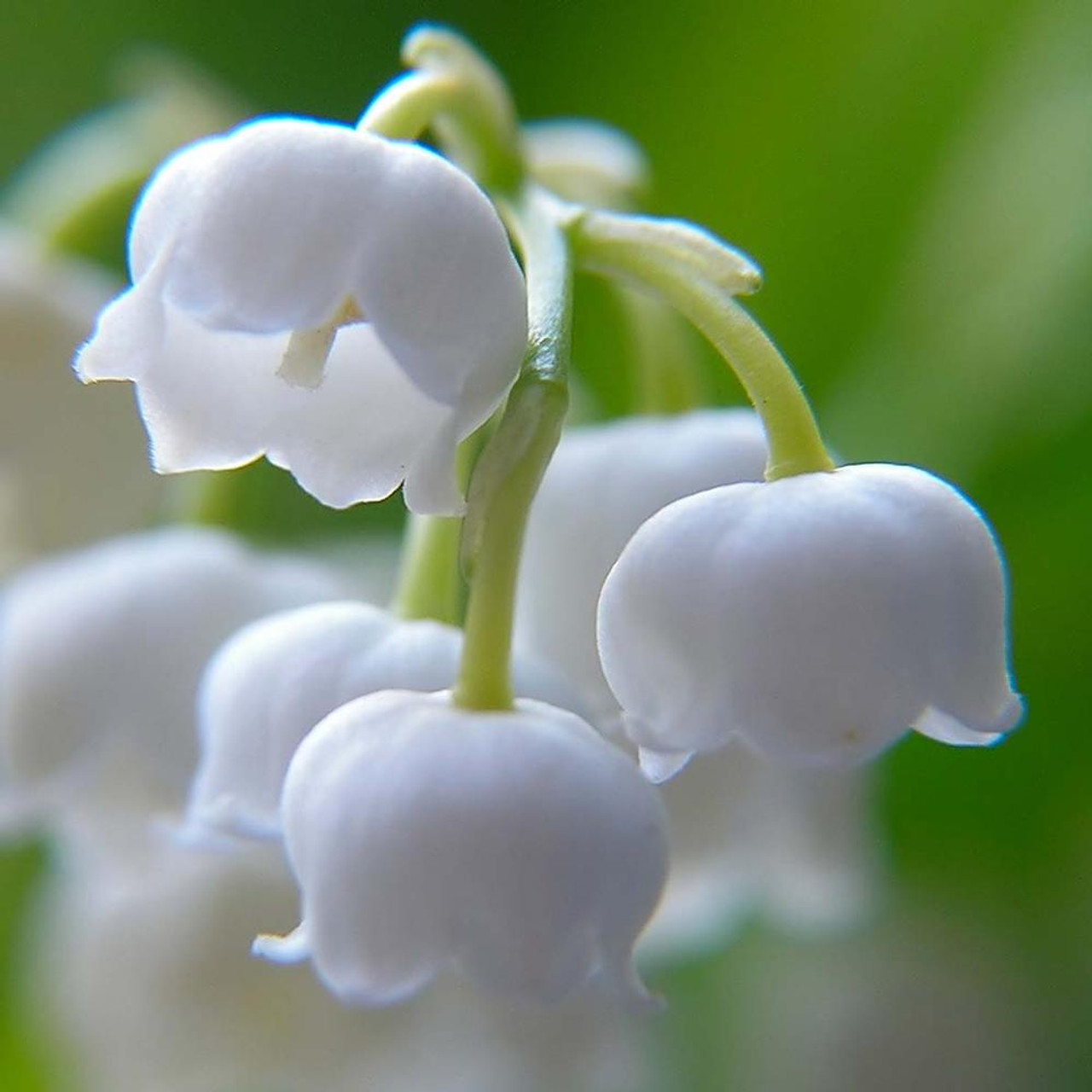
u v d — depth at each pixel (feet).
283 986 0.46
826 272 0.49
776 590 0.38
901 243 0.48
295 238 0.38
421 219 0.38
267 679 0.40
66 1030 0.49
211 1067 0.46
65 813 0.45
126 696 0.45
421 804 0.38
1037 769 0.49
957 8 0.48
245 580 0.45
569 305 0.38
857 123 0.49
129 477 0.47
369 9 0.53
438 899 0.38
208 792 0.41
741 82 0.50
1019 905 0.50
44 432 0.47
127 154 0.48
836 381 0.49
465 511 0.37
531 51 0.51
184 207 0.38
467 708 0.39
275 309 0.37
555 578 0.43
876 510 0.38
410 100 0.41
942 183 0.48
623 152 0.46
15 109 0.56
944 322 0.47
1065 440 0.47
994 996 0.50
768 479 0.39
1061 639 0.48
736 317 0.39
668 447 0.43
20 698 0.45
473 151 0.41
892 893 0.50
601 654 0.39
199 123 0.48
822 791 0.44
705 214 0.50
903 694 0.38
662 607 0.38
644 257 0.39
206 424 0.38
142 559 0.45
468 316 0.38
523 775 0.38
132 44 0.55
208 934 0.46
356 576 0.48
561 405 0.38
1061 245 0.47
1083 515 0.48
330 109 0.54
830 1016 0.50
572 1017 0.46
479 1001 0.46
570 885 0.38
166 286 0.38
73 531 0.47
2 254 0.47
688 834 0.44
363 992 0.38
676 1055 0.50
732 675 0.38
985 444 0.47
